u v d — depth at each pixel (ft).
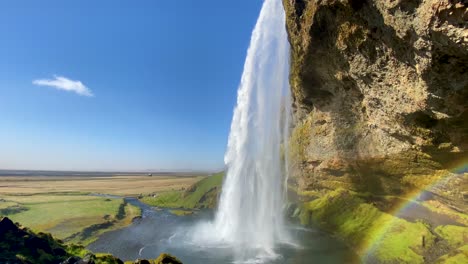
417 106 95.76
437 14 66.64
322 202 217.36
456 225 136.98
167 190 504.43
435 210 148.15
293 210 232.12
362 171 176.14
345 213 195.31
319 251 152.05
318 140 199.82
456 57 71.20
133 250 164.25
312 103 187.11
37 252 82.07
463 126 92.32
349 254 147.43
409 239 139.13
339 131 174.29
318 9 110.22
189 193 374.63
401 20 78.95
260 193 217.36
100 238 191.62
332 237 177.68
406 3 75.31
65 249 92.53
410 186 152.35
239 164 217.56
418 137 112.68
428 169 131.34
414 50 81.92
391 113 113.09
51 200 343.67
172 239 183.83
